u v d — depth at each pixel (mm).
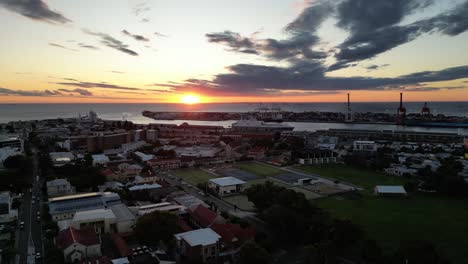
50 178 169625
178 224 108688
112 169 195125
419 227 117062
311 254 94875
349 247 100000
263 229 115875
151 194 148125
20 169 179250
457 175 178625
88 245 92000
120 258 86562
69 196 134000
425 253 83688
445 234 110688
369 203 146250
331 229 101312
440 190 162125
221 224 107500
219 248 95125
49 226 111125
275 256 95250
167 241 101625
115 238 101188
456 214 131625
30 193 153000
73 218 109312
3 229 109812
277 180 189875
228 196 158625
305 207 117000
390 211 134875
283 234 109125
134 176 189125
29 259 91375
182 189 165750
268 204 122812
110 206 127688
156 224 99375
